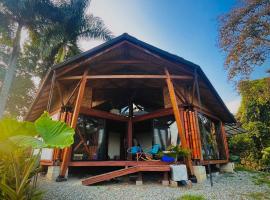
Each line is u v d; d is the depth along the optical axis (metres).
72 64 7.76
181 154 7.36
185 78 8.15
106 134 10.42
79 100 7.45
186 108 9.02
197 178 7.51
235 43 11.84
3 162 3.48
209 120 12.04
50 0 15.75
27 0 14.66
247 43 11.63
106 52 8.01
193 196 4.85
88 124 9.62
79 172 9.12
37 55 18.86
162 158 7.77
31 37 16.34
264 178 9.41
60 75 8.02
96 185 6.14
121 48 8.85
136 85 11.62
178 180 6.37
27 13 14.93
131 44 8.22
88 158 9.08
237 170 13.35
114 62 8.55
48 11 15.45
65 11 16.02
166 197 4.85
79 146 8.98
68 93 9.91
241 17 11.52
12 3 14.29
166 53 7.91
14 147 3.01
